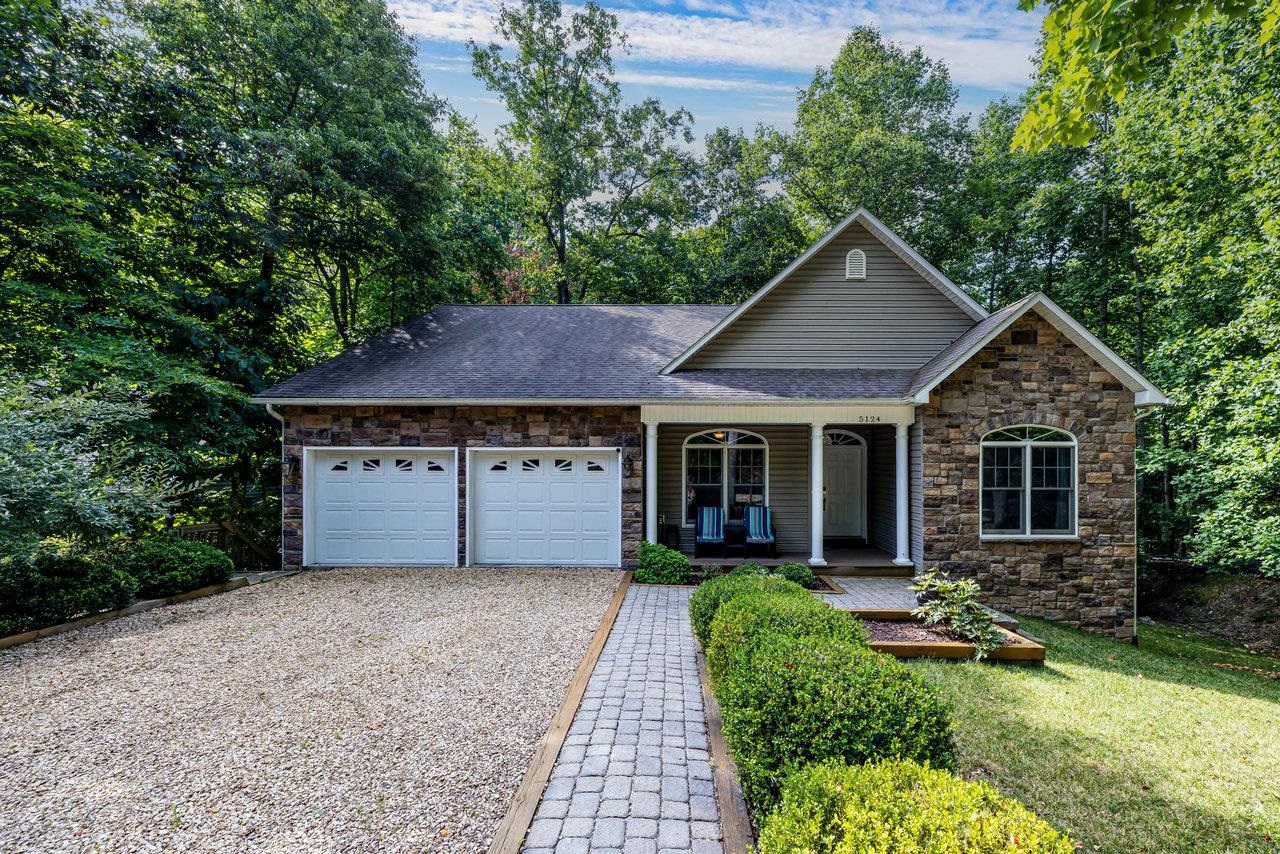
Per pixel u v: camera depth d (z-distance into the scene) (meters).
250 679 5.39
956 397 9.63
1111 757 4.46
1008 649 6.49
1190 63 12.02
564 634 6.70
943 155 21.86
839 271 11.28
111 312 10.79
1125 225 16.20
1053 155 17.02
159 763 3.93
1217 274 11.69
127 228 11.61
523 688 5.18
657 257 22.53
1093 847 3.43
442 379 10.72
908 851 1.99
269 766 3.89
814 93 24.94
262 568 11.59
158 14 12.03
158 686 5.23
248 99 12.99
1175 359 13.53
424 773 3.80
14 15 9.27
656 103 23.58
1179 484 13.36
